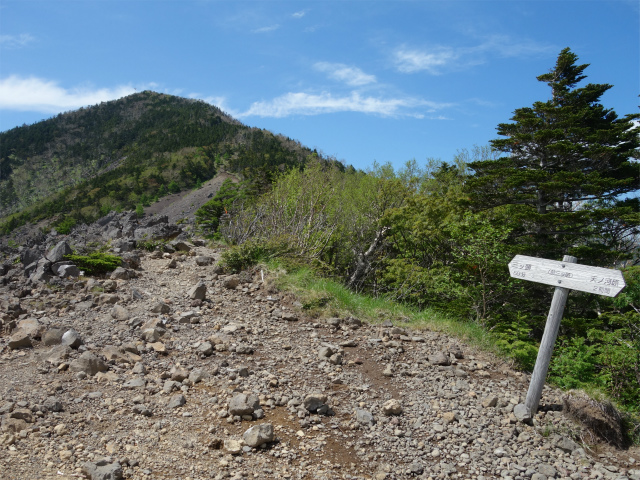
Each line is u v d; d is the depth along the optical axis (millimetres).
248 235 11688
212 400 4535
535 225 18609
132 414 4191
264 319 6875
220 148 189500
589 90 22016
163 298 7258
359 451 4051
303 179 17406
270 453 3854
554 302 4676
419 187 23031
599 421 4543
